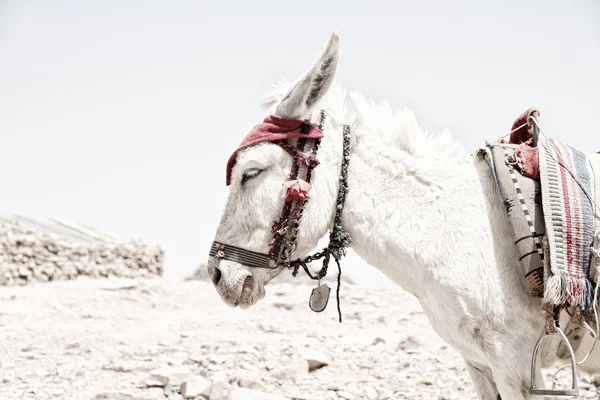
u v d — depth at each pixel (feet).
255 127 12.28
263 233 12.07
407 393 20.67
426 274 11.66
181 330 28.68
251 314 33.01
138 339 26.94
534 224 11.35
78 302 35.35
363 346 25.64
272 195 12.00
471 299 11.39
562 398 11.84
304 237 12.02
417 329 29.22
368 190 12.07
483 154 12.26
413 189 11.98
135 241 50.26
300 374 22.17
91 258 47.62
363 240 12.05
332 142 12.19
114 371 22.53
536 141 11.99
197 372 22.47
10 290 39.40
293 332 28.66
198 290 40.47
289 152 12.03
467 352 11.92
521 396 11.27
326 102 12.42
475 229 11.59
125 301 36.22
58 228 51.24
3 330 27.91
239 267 12.16
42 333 27.53
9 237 45.52
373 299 36.24
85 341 26.35
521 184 11.54
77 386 21.16
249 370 22.63
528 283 11.34
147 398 19.67
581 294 11.01
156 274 49.37
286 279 43.70
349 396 20.40
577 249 11.13
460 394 20.51
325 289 12.33
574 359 10.85
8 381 21.72
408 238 11.76
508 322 11.35
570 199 11.28
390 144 12.33
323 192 12.02
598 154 12.63
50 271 45.68
